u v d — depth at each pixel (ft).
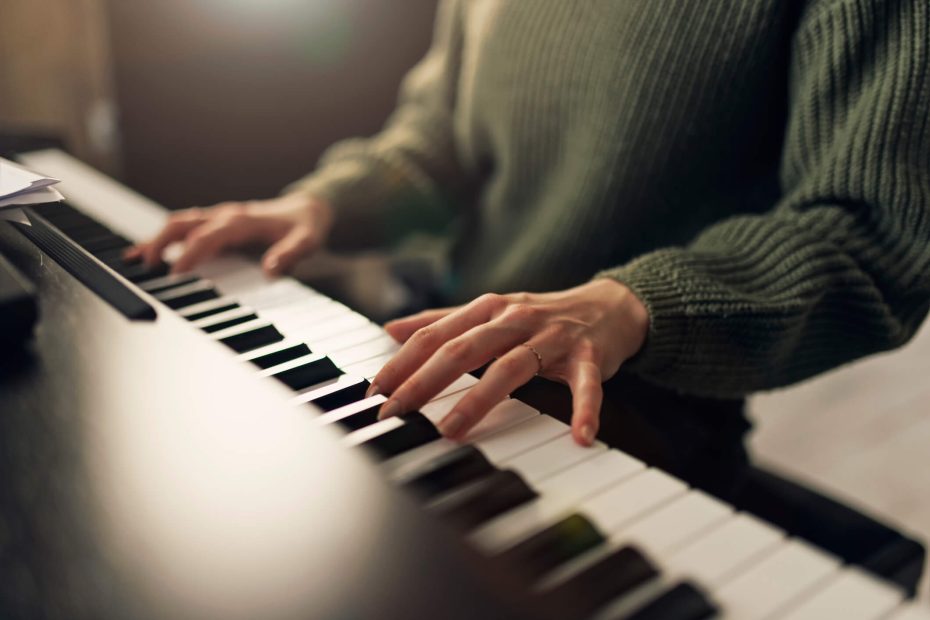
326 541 1.62
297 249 3.27
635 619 1.62
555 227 3.37
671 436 2.81
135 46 6.10
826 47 2.62
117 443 1.77
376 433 1.98
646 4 2.95
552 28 3.28
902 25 2.51
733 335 2.42
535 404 2.28
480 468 1.90
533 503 1.84
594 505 1.83
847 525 2.75
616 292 2.39
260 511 1.65
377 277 5.43
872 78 2.57
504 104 3.53
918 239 2.49
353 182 4.04
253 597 1.53
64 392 1.89
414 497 1.83
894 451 6.64
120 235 3.22
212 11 6.17
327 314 2.62
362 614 1.53
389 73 6.84
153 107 6.31
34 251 2.43
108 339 2.07
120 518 1.62
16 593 1.51
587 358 2.18
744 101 2.92
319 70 6.61
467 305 2.30
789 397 7.48
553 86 3.31
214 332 2.47
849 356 2.70
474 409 2.03
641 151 3.05
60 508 1.63
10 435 1.77
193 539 1.60
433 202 4.31
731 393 2.55
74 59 6.21
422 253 4.80
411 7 6.68
